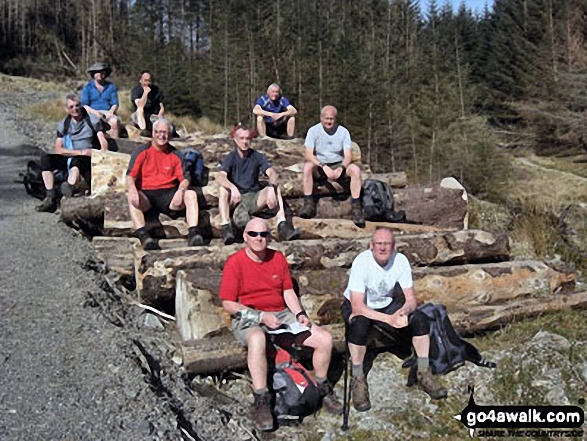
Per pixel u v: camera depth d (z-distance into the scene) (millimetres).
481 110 45250
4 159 11242
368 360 5352
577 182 25859
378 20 55531
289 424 4504
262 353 4465
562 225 9195
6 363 4359
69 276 5977
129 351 4742
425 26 53656
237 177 6590
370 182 7188
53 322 5031
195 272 5359
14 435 3607
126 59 62875
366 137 35469
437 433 4539
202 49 58969
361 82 36781
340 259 5914
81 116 8133
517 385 5012
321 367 4707
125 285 6598
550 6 43469
